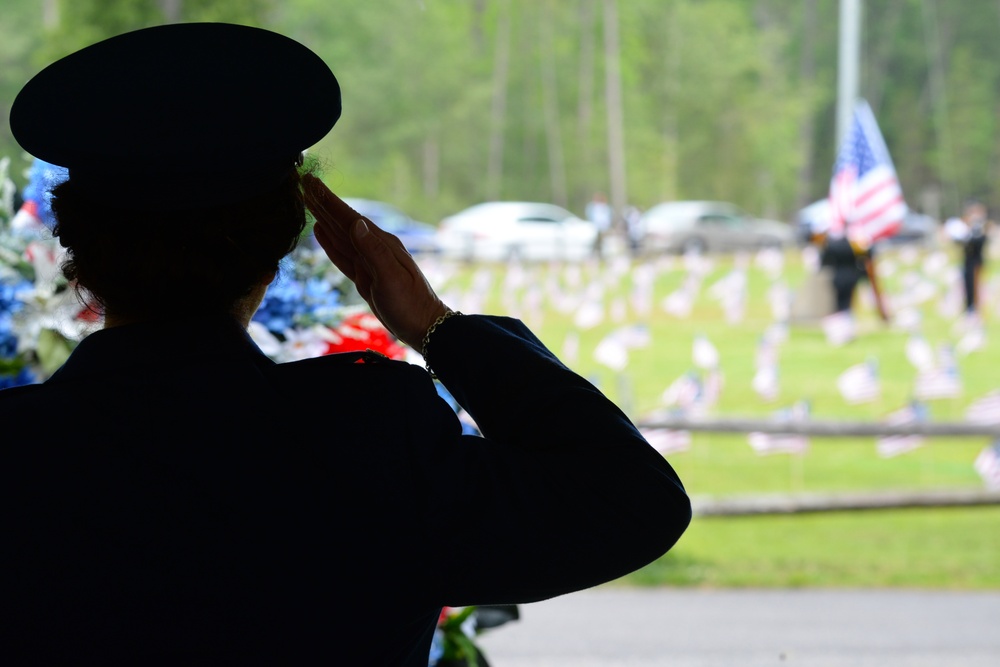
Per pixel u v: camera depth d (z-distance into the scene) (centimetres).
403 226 5531
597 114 8350
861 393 1589
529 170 8388
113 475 170
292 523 170
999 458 1312
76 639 164
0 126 6262
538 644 925
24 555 166
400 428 178
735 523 1311
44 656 163
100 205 177
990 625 979
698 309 3506
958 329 2994
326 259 410
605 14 8125
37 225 420
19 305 404
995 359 2555
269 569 168
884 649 909
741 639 939
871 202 2862
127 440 172
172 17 4184
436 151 8094
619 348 1555
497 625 419
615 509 178
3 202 430
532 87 8394
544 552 174
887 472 1498
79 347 184
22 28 6494
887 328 2942
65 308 406
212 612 166
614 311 3269
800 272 4628
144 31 179
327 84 180
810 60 9419
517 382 190
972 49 9469
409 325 201
